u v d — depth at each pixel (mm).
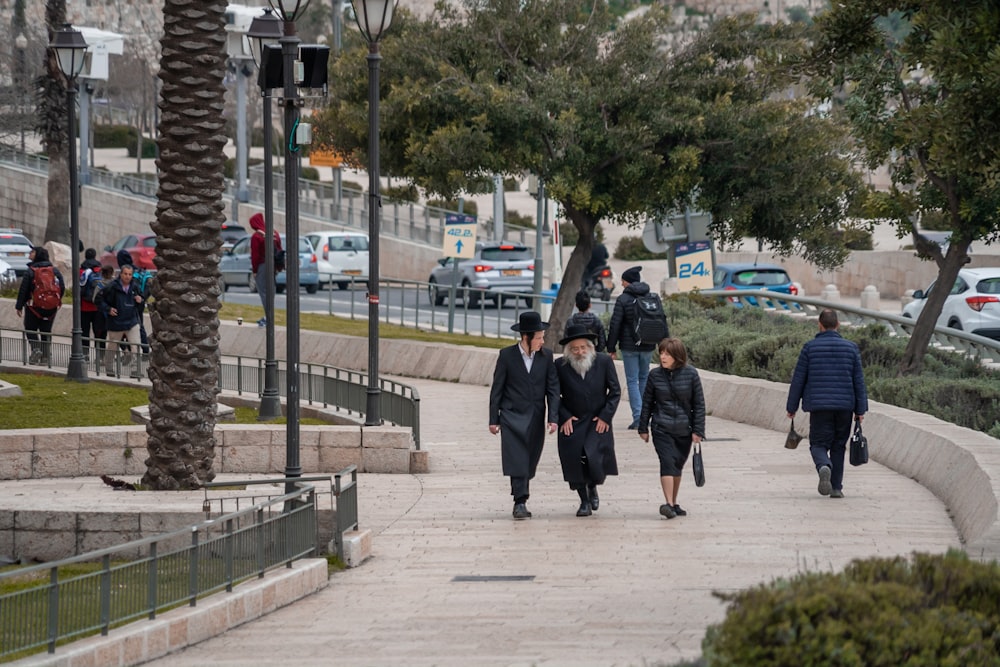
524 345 28203
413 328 65188
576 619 19328
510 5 53750
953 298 62031
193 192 31047
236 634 20094
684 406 27641
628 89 51812
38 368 47000
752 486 31734
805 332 52719
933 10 24266
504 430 28203
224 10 31031
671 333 55312
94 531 26250
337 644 18609
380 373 57688
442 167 50562
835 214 54156
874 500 29469
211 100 30984
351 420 38719
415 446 36281
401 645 18172
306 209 122000
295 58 26281
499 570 23547
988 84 23062
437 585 22625
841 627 11172
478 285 86750
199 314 31344
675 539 25578
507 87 51250
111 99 158750
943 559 12938
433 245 115125
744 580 21781
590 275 93812
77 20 178250
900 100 44656
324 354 59469
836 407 29234
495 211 109875
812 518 27406
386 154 53781
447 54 53594
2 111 138125
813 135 52156
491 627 19062
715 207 53531
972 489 26578
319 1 187875
